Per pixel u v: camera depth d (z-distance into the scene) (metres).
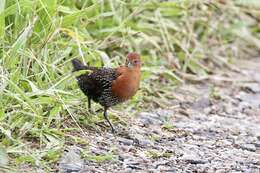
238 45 18.33
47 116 10.96
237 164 10.73
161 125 12.52
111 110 12.35
